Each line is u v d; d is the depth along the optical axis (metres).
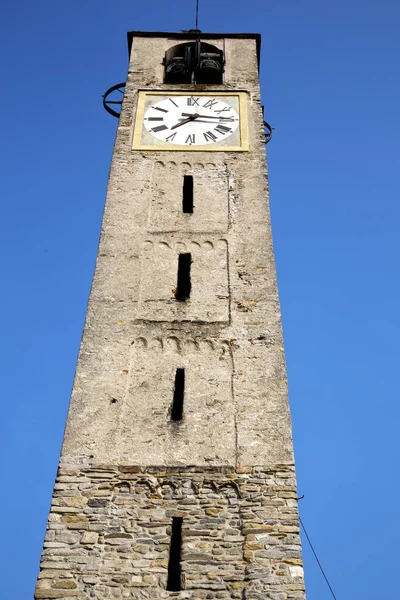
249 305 22.75
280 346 21.69
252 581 17.00
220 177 27.33
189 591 16.86
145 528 17.84
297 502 18.34
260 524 17.94
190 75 32.75
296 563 17.28
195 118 29.89
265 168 27.72
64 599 16.59
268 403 20.38
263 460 19.16
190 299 22.89
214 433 19.75
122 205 25.92
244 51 34.22
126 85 31.88
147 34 34.84
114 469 18.89
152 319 22.28
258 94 31.55
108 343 21.59
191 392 20.64
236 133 29.25
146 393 20.58
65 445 19.30
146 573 17.12
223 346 21.72
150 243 24.66
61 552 17.33
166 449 19.36
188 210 26.20
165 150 28.31
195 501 18.36
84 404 20.16
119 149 28.25
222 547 17.55
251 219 25.64
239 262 24.08
